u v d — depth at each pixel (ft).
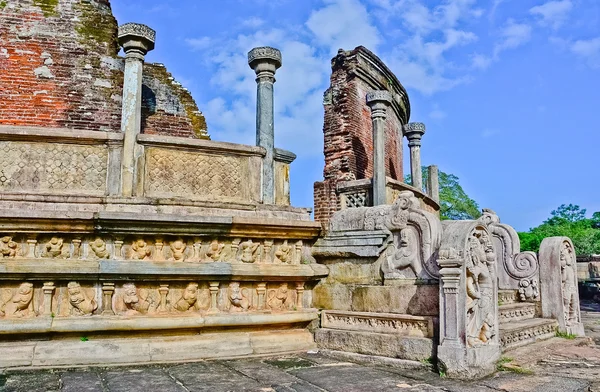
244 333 21.76
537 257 27.86
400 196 21.38
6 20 32.48
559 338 25.54
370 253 21.66
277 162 25.07
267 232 22.86
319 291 23.77
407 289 20.27
